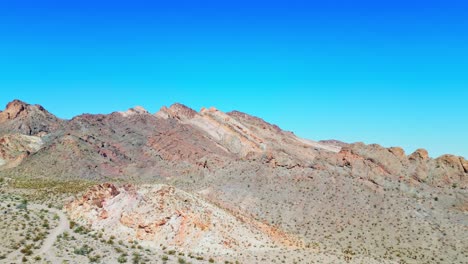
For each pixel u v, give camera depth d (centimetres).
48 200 11044
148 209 8775
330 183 14525
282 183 14750
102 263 6962
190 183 15875
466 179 14775
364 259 9550
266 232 9769
